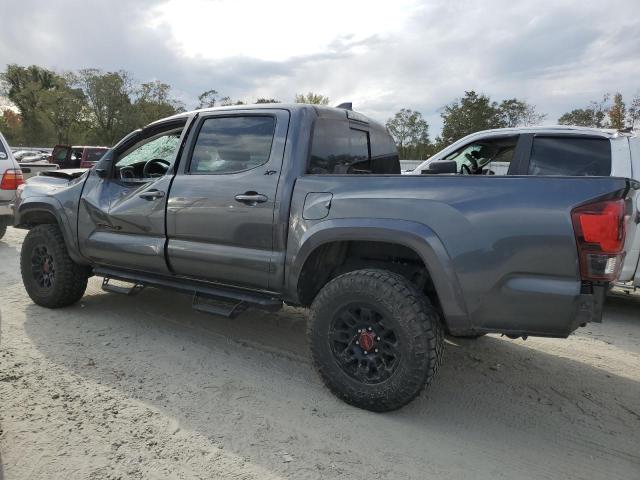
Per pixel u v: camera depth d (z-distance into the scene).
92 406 3.09
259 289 3.66
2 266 6.69
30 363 3.67
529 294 2.71
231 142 3.81
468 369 3.95
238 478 2.47
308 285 3.52
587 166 5.03
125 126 68.62
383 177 3.15
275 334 4.50
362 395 3.11
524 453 2.81
